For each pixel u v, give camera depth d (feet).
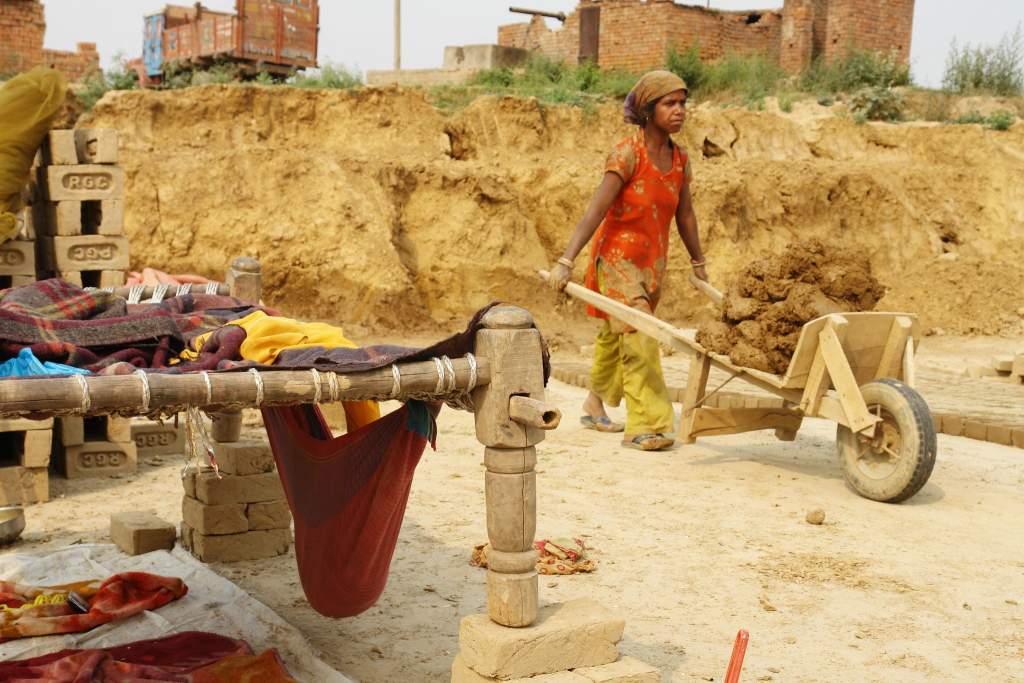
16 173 23.11
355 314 49.14
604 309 25.68
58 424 23.68
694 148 62.13
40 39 74.49
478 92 62.49
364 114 55.52
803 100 68.23
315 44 61.05
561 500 21.65
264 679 11.85
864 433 21.49
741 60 72.90
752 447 27.55
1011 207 61.72
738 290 23.48
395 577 16.76
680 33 73.51
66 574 16.30
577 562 17.31
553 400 34.68
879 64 71.31
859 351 22.50
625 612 15.34
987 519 20.59
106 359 12.48
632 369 26.58
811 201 59.93
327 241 49.57
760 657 13.69
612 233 26.78
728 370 24.21
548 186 56.18
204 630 13.79
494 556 11.30
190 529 17.93
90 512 20.56
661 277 27.12
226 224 49.08
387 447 12.09
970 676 13.17
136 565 16.62
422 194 53.57
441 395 11.07
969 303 57.98
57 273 23.97
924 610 15.58
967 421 29.50
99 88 57.98
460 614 15.16
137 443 25.67
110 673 11.86
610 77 67.56
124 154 49.52
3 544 18.17
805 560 17.88
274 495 17.89
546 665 11.10
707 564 17.62
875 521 20.33
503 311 11.15
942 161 63.57
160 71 63.10
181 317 13.71
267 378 10.18
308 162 51.03
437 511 20.68
